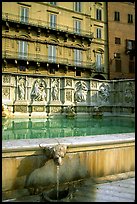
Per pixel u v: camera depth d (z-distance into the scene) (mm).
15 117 15633
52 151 3762
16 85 16234
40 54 31531
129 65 39594
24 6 30594
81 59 35125
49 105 17203
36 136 8086
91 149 4387
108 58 38312
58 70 32844
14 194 3721
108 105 20078
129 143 4820
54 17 32750
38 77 17109
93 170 4453
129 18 40125
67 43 33875
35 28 31094
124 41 39469
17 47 30031
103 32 38281
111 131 9422
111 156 4641
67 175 4207
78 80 18828
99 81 19938
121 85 20141
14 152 3789
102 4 38438
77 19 34875
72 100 18297
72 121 14406
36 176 3982
